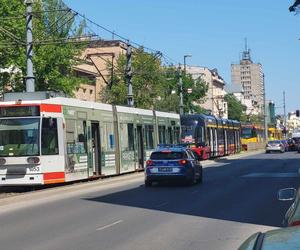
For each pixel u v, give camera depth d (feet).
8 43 114.73
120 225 44.42
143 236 38.73
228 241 36.22
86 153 89.97
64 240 37.65
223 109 445.37
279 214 49.39
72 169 84.53
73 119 86.48
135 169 112.47
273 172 109.29
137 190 77.25
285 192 23.50
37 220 48.75
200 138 162.71
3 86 129.59
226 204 58.18
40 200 65.77
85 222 46.60
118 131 105.09
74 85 140.36
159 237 38.19
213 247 34.06
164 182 87.40
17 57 123.03
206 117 169.99
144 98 199.62
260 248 11.73
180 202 61.05
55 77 133.08
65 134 83.25
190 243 35.65
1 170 77.87
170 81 231.30
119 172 104.12
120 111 107.14
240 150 233.55
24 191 80.12
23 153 77.66
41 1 133.28
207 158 167.63
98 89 248.93
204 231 40.73
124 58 205.57
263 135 328.29
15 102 78.84
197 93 290.76
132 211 53.67
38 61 127.34
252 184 83.10
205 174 108.78
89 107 92.94
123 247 34.47
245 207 55.16
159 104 213.05
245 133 279.69
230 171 116.06
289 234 12.66
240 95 587.68
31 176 77.36
